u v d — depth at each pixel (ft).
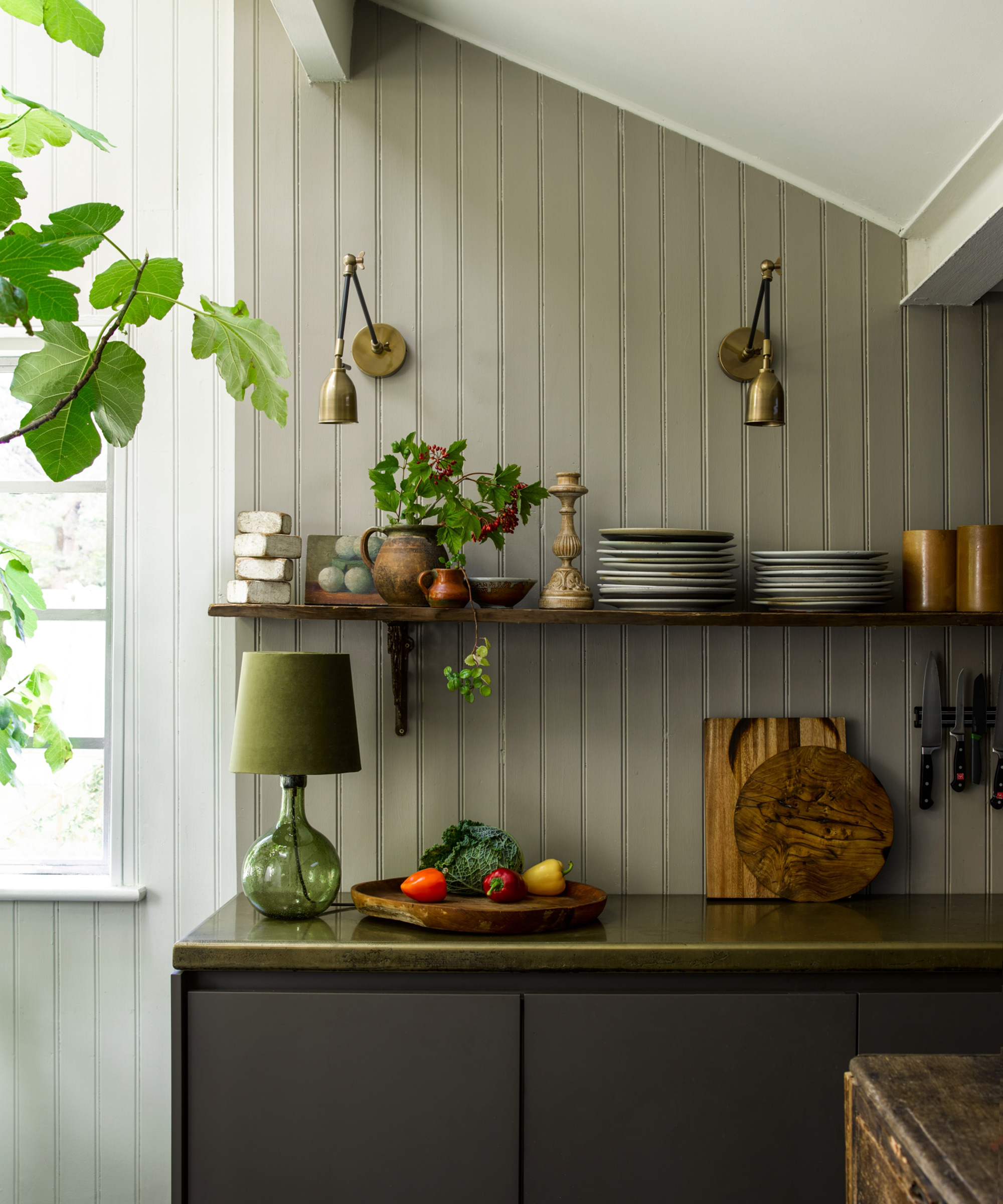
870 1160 3.34
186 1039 6.09
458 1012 6.07
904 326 7.90
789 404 7.88
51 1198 8.04
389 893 7.09
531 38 7.49
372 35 7.86
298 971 6.17
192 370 8.16
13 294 2.12
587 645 7.78
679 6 6.33
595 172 7.88
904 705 7.80
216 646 8.11
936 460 7.88
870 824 7.61
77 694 8.42
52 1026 8.08
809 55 6.32
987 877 7.75
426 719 7.73
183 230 8.16
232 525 8.12
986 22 5.41
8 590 6.58
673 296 7.88
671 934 6.43
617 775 7.74
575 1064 6.07
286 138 7.86
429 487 7.04
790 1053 6.08
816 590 7.08
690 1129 6.07
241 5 7.88
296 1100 6.07
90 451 2.65
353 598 7.51
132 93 8.21
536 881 7.07
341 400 6.86
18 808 8.40
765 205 7.89
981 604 7.11
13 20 8.22
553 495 7.53
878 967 6.13
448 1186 6.03
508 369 7.84
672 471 7.84
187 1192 6.07
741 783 7.66
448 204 7.86
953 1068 3.55
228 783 8.09
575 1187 6.06
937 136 6.54
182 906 8.08
